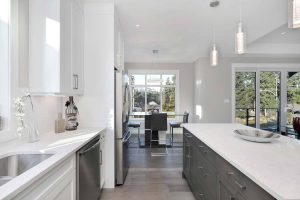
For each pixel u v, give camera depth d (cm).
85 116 282
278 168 116
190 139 270
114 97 285
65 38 210
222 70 628
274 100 653
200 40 457
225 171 150
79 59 256
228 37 436
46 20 196
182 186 288
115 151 288
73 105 270
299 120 384
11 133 182
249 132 216
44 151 153
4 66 177
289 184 93
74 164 168
